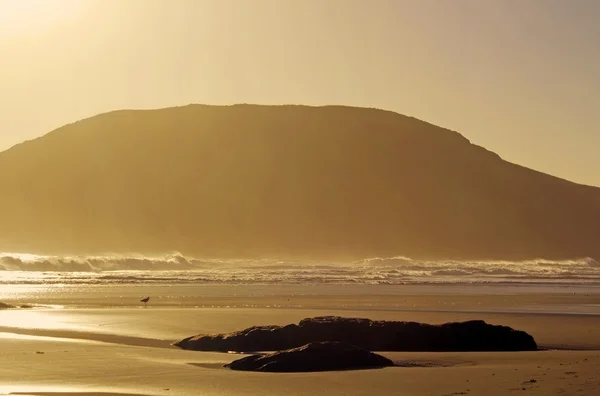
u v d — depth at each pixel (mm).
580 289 59094
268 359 18672
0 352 20578
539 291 55031
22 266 90750
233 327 27547
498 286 63125
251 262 115000
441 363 19641
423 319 30906
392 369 18500
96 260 97250
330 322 23062
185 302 40094
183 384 16297
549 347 23375
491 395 15070
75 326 27422
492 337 22719
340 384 16297
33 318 29859
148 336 25078
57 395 15016
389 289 56000
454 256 137375
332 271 90875
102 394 15156
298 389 15781
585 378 16906
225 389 15758
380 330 22766
